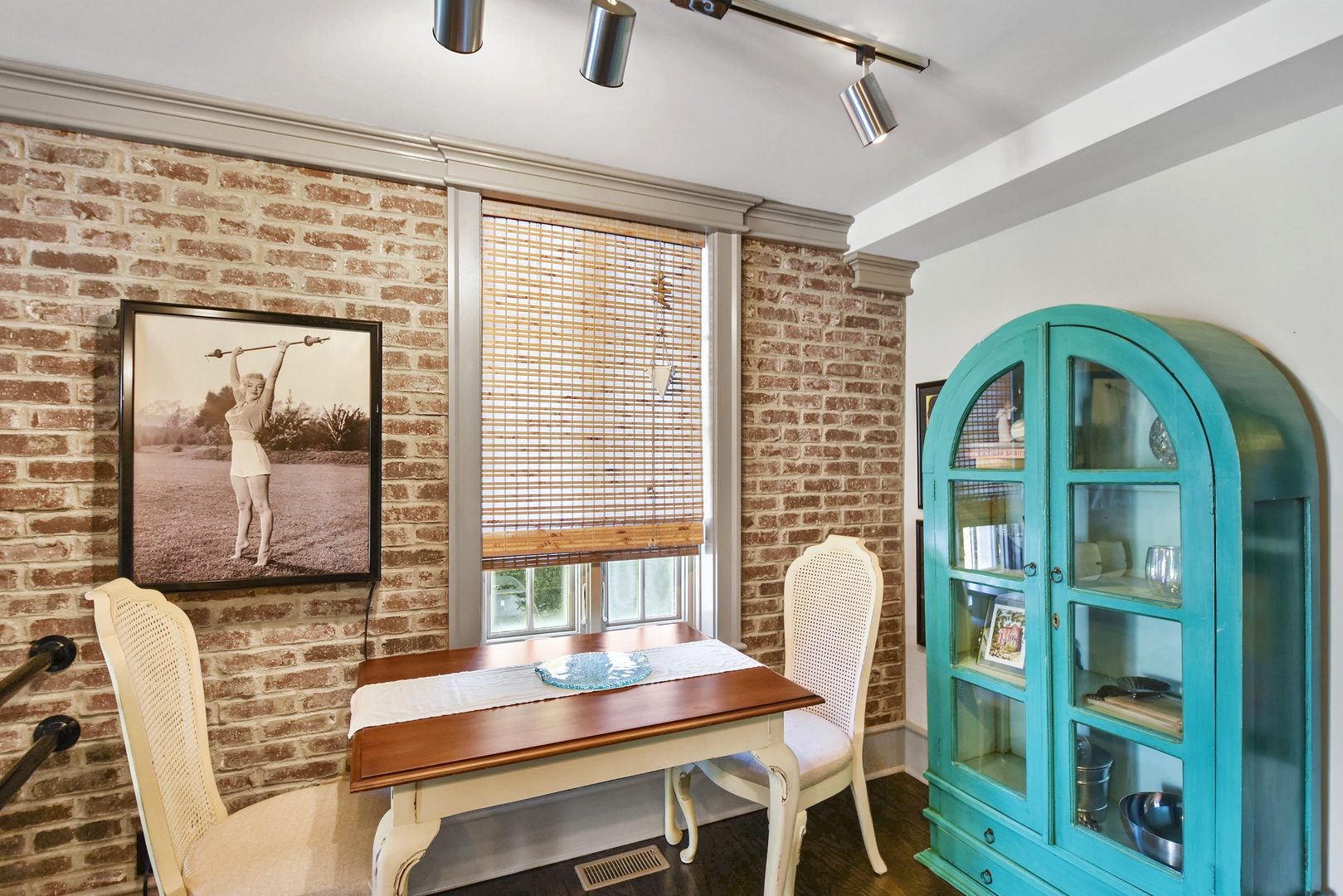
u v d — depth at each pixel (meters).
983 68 1.75
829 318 2.87
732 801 2.57
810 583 2.42
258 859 1.46
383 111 1.97
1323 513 1.68
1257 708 1.53
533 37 1.61
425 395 2.18
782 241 2.75
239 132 1.95
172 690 1.59
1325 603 1.68
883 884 2.14
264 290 2.00
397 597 2.14
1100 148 1.88
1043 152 2.00
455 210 2.19
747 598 2.69
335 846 1.50
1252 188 1.83
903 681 3.00
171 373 1.86
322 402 2.02
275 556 1.97
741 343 2.68
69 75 1.74
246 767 1.97
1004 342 2.09
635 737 1.46
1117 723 1.75
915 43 1.64
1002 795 2.06
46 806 1.78
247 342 1.94
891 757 2.95
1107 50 1.67
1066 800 1.88
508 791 1.40
